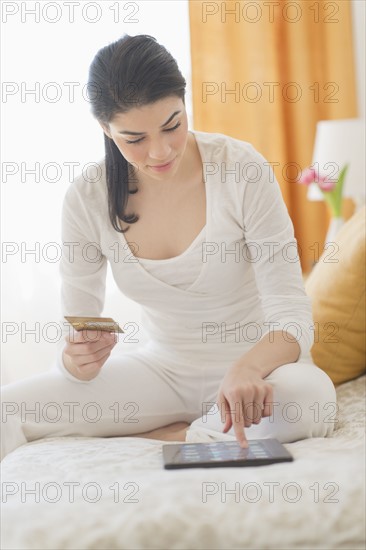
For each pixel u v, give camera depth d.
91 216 1.96
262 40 4.14
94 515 1.14
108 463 1.42
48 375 2.01
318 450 1.40
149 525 1.11
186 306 1.99
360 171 3.71
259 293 2.01
